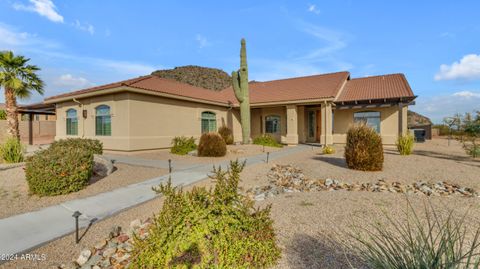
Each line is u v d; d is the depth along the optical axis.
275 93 20.89
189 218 2.55
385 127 16.58
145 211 5.10
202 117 17.94
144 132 13.80
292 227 3.95
